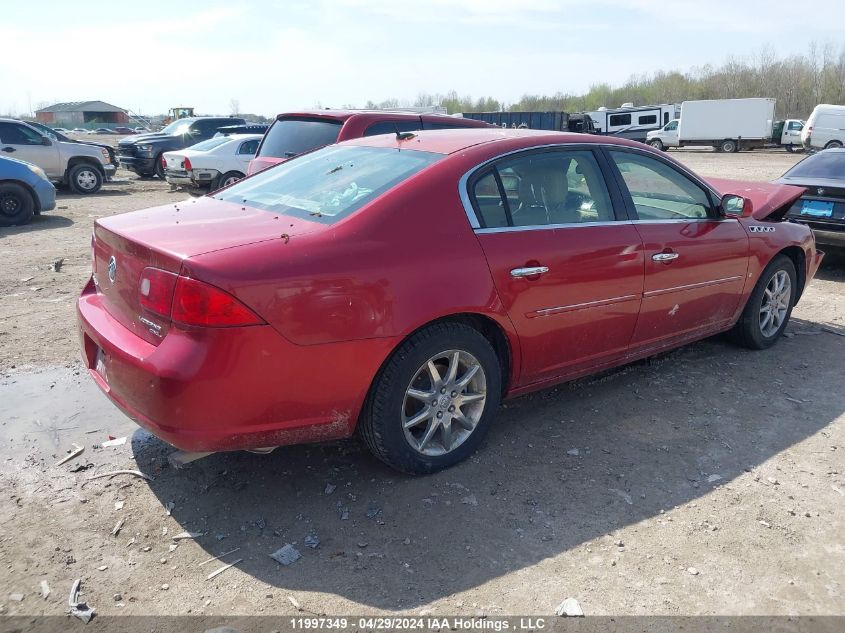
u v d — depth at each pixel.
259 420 2.82
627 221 4.00
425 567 2.75
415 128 7.73
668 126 45.09
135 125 102.81
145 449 3.65
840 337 5.66
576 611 2.52
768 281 5.06
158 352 2.71
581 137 3.99
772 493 3.32
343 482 3.35
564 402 4.30
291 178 3.89
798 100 78.50
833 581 2.71
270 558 2.80
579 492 3.30
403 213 3.18
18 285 7.07
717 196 4.66
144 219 3.38
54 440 3.72
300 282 2.79
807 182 7.61
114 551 2.83
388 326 3.00
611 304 3.90
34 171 11.73
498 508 3.15
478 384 3.48
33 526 2.97
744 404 4.30
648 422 4.04
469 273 3.25
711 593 2.63
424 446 3.35
